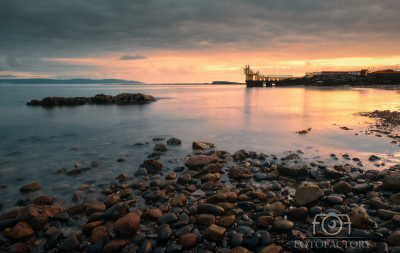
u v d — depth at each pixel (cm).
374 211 503
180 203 552
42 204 557
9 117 2083
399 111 2153
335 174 691
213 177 699
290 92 6481
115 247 402
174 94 6875
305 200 541
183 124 1667
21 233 441
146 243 411
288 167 735
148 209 541
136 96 4025
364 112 2116
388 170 738
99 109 2777
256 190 635
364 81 9906
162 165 820
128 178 718
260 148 1022
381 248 382
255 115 2062
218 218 499
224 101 3903
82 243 426
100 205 544
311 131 1330
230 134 1308
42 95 5906
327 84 10544
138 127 1568
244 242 414
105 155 955
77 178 723
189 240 414
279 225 452
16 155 954
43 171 782
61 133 1388
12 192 633
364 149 966
